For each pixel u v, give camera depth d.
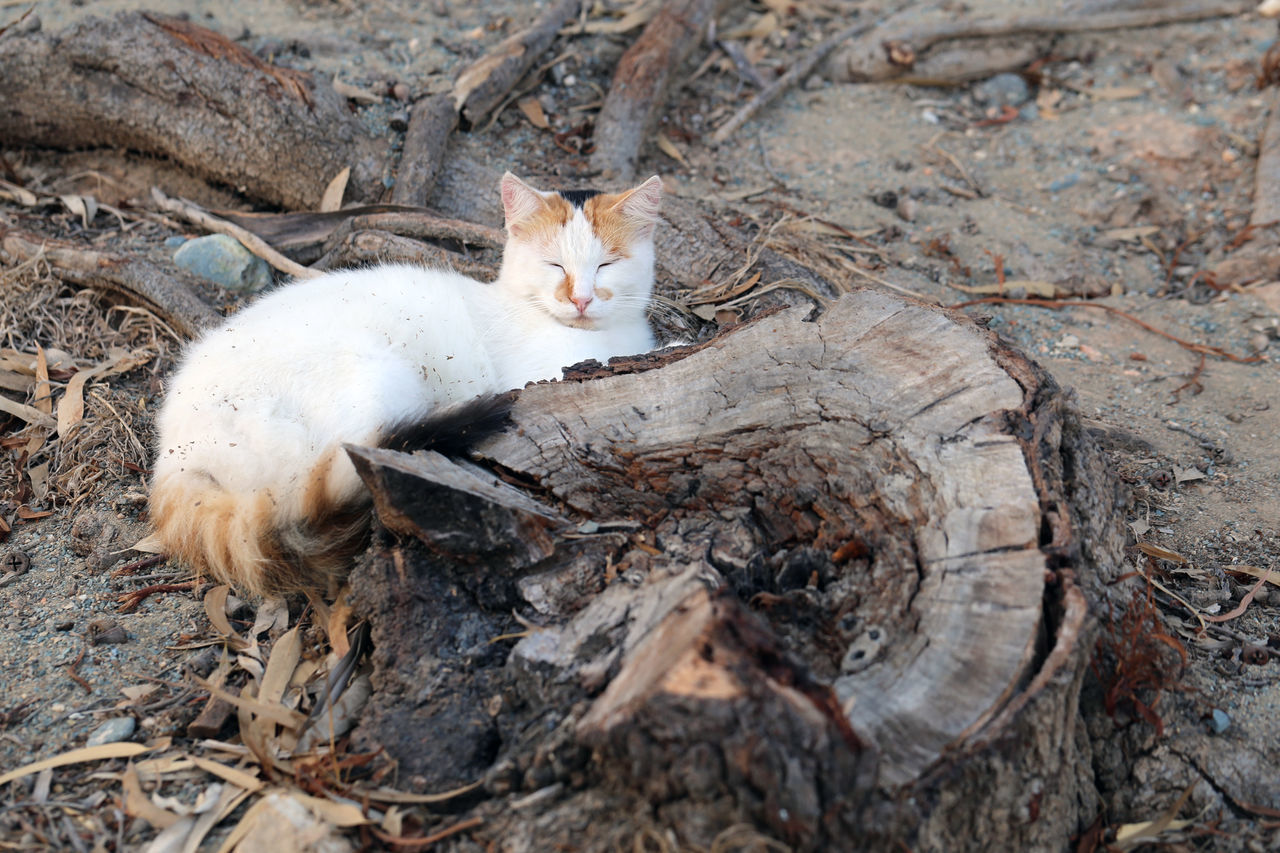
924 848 1.45
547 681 1.50
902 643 1.49
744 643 1.45
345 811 1.49
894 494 1.52
